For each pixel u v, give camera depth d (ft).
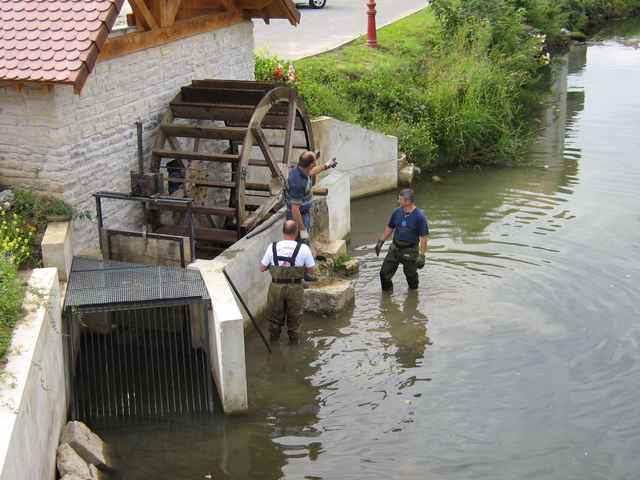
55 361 24.79
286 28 78.59
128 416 27.20
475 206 48.19
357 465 24.73
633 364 30.35
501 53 72.38
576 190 50.57
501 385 29.09
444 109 58.39
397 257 35.83
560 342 32.04
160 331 31.94
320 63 60.23
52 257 28.43
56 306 25.50
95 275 29.12
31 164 30.76
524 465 24.58
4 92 29.94
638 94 75.46
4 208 29.68
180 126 36.63
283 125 41.06
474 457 25.00
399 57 67.15
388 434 26.30
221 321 25.98
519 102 72.08
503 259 39.99
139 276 29.07
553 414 27.25
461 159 57.82
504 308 34.91
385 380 29.58
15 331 22.41
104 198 33.47
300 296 31.40
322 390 28.94
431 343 32.17
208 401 27.55
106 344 31.22
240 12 44.21
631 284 36.99
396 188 52.54
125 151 34.94
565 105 72.23
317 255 38.14
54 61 28.27
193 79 40.19
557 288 36.70
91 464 23.90
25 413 19.33
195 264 30.76
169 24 36.91
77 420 26.94
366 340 32.53
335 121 48.34
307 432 26.45
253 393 28.71
